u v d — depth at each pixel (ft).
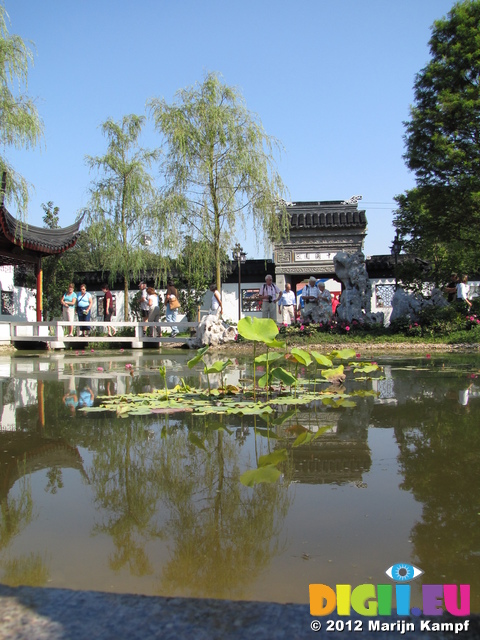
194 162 44.70
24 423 10.25
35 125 33.55
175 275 71.87
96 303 78.02
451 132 49.26
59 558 4.46
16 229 40.40
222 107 44.75
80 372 21.70
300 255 70.38
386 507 5.48
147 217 47.21
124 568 4.27
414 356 29.04
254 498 5.80
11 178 33.88
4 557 4.49
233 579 4.05
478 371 20.02
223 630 3.33
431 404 11.98
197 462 7.30
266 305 45.68
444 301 47.01
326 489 6.07
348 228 69.26
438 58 50.14
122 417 10.89
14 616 3.53
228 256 49.37
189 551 4.55
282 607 3.64
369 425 9.66
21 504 5.74
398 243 63.93
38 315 48.44
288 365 24.09
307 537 4.79
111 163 57.62
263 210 44.52
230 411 11.28
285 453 7.70
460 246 55.36
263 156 44.27
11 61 32.94
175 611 3.57
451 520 5.14
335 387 15.48
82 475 6.76
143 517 5.33
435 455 7.47
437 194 50.01
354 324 42.83
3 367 24.57
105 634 3.29
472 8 48.16
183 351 37.96
